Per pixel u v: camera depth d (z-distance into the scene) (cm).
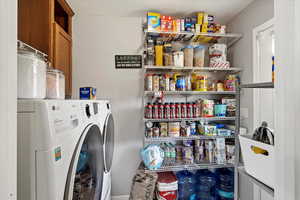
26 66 75
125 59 222
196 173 227
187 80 214
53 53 158
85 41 216
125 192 221
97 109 119
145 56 212
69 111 73
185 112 207
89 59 217
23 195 54
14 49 33
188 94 234
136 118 224
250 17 193
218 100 234
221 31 211
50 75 101
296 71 41
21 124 55
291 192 42
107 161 146
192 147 213
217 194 216
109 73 220
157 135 203
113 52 221
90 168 104
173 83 208
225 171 223
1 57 30
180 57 205
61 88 111
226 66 213
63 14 203
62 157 63
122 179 221
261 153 98
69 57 202
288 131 43
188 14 216
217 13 213
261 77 181
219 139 207
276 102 46
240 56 213
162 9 203
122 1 188
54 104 61
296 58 41
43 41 153
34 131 54
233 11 209
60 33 172
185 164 202
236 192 123
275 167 47
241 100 212
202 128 213
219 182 216
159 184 189
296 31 41
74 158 72
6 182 30
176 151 218
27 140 54
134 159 223
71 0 185
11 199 31
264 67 178
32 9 154
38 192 54
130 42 223
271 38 172
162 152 198
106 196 142
